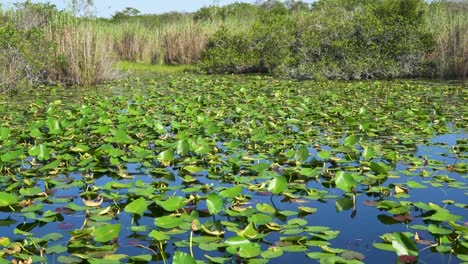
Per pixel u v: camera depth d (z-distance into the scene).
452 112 6.84
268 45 14.80
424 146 4.91
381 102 7.84
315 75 12.00
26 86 10.21
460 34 12.37
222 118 6.39
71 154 4.62
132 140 4.83
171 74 14.10
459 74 12.25
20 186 3.75
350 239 2.76
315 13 14.44
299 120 6.05
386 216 3.11
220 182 3.79
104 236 2.59
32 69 10.97
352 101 8.03
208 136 5.29
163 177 3.92
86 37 11.73
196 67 15.25
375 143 5.01
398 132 5.54
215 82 11.34
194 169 4.01
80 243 2.65
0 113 7.08
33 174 3.96
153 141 5.07
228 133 5.44
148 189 3.45
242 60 14.64
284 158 4.36
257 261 2.41
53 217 3.02
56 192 3.62
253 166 3.95
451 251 2.55
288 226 2.88
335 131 5.61
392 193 3.53
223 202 3.26
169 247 2.68
